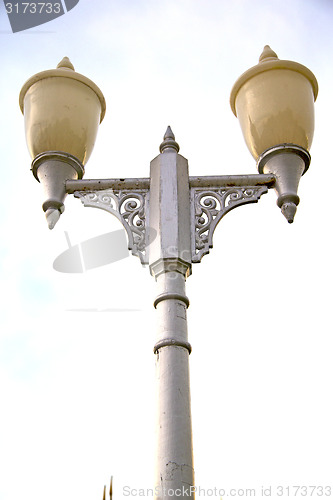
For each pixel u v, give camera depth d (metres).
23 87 4.45
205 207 3.87
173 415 3.05
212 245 3.72
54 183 4.02
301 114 4.22
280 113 4.19
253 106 4.29
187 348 3.29
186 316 3.44
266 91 4.28
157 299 3.46
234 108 4.61
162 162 3.97
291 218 3.92
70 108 4.27
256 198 3.94
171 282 3.52
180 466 2.92
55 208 3.97
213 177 3.96
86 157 4.30
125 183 3.96
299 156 4.09
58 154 4.09
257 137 4.21
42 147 4.17
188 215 3.82
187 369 3.22
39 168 4.13
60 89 4.34
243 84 4.43
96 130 4.43
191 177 3.96
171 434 3.00
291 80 4.34
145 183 3.95
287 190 3.95
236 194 3.94
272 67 4.36
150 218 3.82
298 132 4.18
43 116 4.23
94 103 4.44
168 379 3.16
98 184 3.98
